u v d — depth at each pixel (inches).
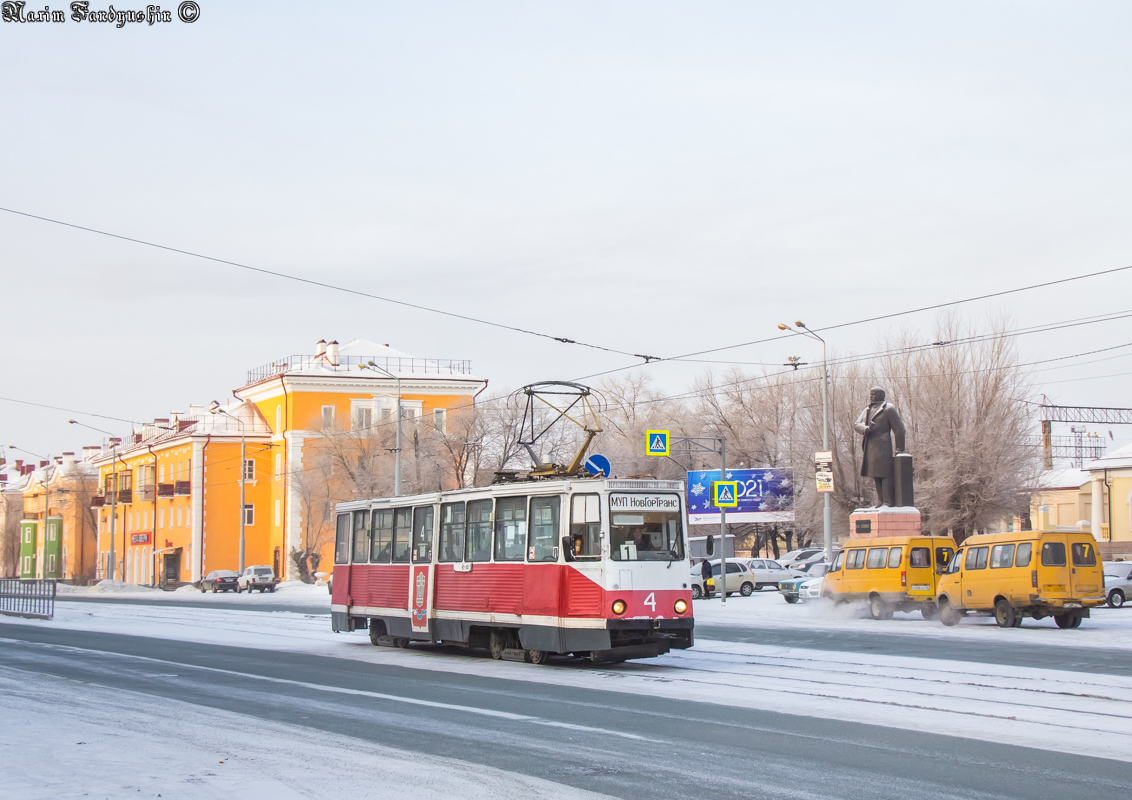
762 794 340.5
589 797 337.7
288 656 855.1
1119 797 333.4
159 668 757.3
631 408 3225.9
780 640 953.5
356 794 344.5
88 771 382.9
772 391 2844.5
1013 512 1947.6
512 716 506.6
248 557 3110.2
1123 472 2628.0
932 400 1969.7
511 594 786.2
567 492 746.2
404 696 585.9
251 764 394.3
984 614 1310.3
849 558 1327.5
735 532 2851.9
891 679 628.1
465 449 2598.4
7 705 562.6
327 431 2736.2
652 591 738.2
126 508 3796.8
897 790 344.2
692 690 598.9
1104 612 1338.6
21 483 5369.1
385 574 946.7
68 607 1775.3
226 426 3171.8
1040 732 447.5
